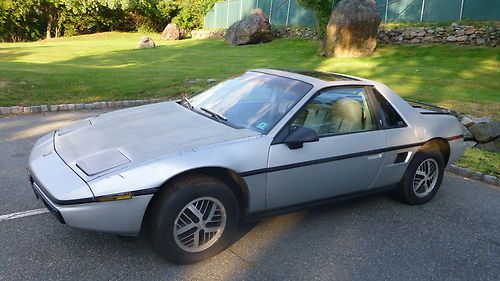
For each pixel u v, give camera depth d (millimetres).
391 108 4395
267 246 3652
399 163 4375
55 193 2916
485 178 5715
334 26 16969
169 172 3041
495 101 9602
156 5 38656
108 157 3156
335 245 3750
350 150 3904
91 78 11672
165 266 3256
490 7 16188
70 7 34812
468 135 7617
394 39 18234
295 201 3764
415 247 3818
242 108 3963
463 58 14992
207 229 3297
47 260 3248
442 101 9539
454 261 3633
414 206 4719
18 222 3807
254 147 3410
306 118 3748
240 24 24031
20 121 7844
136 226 3045
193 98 4570
